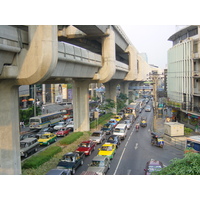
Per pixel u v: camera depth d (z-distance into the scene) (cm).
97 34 3397
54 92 8250
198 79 3606
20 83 1717
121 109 6400
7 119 1722
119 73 5216
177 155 2486
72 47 2375
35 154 2327
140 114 6144
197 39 3638
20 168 1844
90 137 3119
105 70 3500
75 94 3662
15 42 1578
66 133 3550
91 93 10444
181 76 4097
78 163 2031
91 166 1831
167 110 6188
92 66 3123
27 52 1656
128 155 2480
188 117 3725
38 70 1644
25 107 6241
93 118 4928
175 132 3309
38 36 1622
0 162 1678
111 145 2422
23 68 1669
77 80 3588
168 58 5116
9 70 1588
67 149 2598
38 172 1856
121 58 7575
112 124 4050
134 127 4262
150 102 9856
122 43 5397
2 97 1692
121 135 3222
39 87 7738
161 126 4319
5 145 1709
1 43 1424
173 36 5084
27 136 3075
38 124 4050
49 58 1645
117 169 2003
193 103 3666
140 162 2222
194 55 3691
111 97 6131
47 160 2162
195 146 2347
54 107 7350
